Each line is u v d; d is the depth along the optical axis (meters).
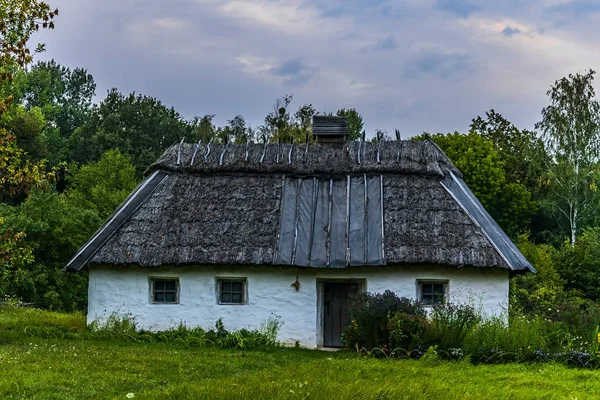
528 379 12.92
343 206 20.33
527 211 43.50
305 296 19.02
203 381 12.11
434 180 20.53
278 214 19.83
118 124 59.34
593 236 33.47
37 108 54.38
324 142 22.91
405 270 18.83
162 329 19.17
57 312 26.53
